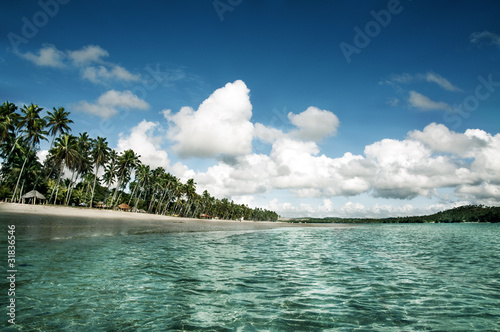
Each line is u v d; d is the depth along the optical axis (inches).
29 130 2108.8
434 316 302.5
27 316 261.4
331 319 287.7
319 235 1724.9
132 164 3211.1
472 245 1163.3
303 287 407.8
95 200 3725.4
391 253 849.5
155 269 477.1
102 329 243.9
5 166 2303.2
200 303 324.2
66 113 2310.5
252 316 291.1
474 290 412.2
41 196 2379.4
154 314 284.4
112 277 407.2
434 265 631.8
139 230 1208.8
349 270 547.5
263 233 1726.1
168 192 4483.3
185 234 1219.9
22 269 412.2
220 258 636.1
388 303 343.0
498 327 275.6
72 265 456.1
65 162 2368.4
